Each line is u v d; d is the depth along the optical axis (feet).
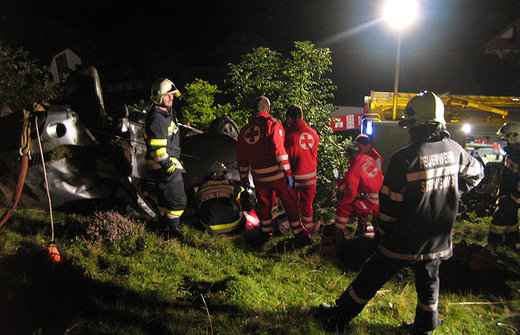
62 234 12.92
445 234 9.58
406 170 9.15
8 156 13.87
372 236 17.98
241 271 13.19
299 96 23.81
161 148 12.88
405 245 9.38
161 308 9.87
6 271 9.64
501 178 17.69
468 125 26.99
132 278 11.05
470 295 13.24
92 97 15.38
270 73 24.73
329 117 24.98
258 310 10.59
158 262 12.25
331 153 24.18
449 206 9.47
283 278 13.17
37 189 14.06
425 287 9.91
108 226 12.91
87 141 14.75
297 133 16.24
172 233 14.23
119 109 16.17
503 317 12.12
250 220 17.06
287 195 15.53
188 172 18.08
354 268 14.93
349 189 16.58
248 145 15.25
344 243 16.66
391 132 24.76
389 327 10.92
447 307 12.26
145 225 14.75
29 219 13.53
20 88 26.27
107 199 15.43
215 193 15.89
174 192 13.75
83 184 14.82
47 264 10.13
